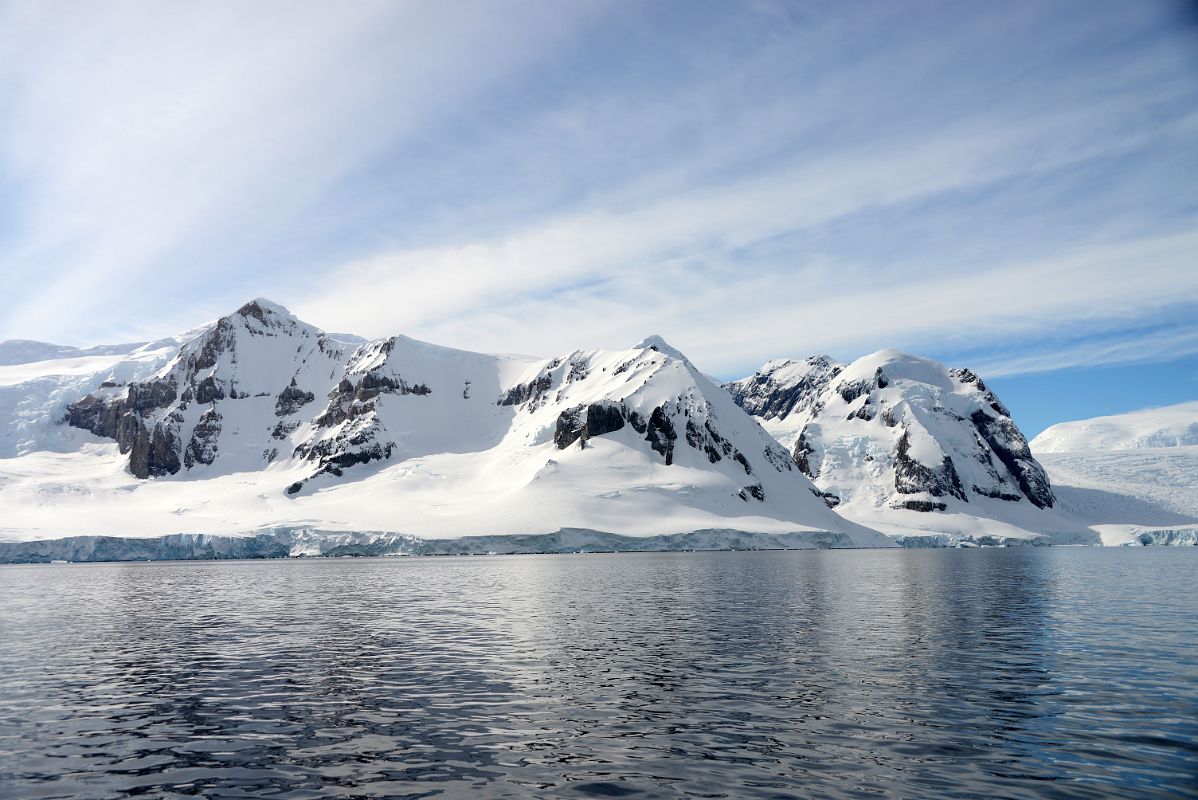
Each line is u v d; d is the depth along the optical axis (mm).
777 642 46156
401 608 68375
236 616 63906
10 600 82188
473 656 42281
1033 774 22125
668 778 22172
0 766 23969
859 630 51188
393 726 28031
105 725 28703
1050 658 40031
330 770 23297
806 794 20766
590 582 97875
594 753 24547
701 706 30391
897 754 24078
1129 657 40250
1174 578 100750
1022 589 83688
